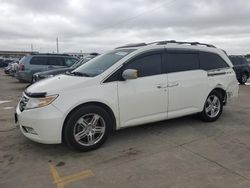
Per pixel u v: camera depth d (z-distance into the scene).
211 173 3.91
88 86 4.71
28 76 14.74
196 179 3.74
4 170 4.15
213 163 4.23
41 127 4.43
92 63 5.62
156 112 5.44
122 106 5.00
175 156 4.52
